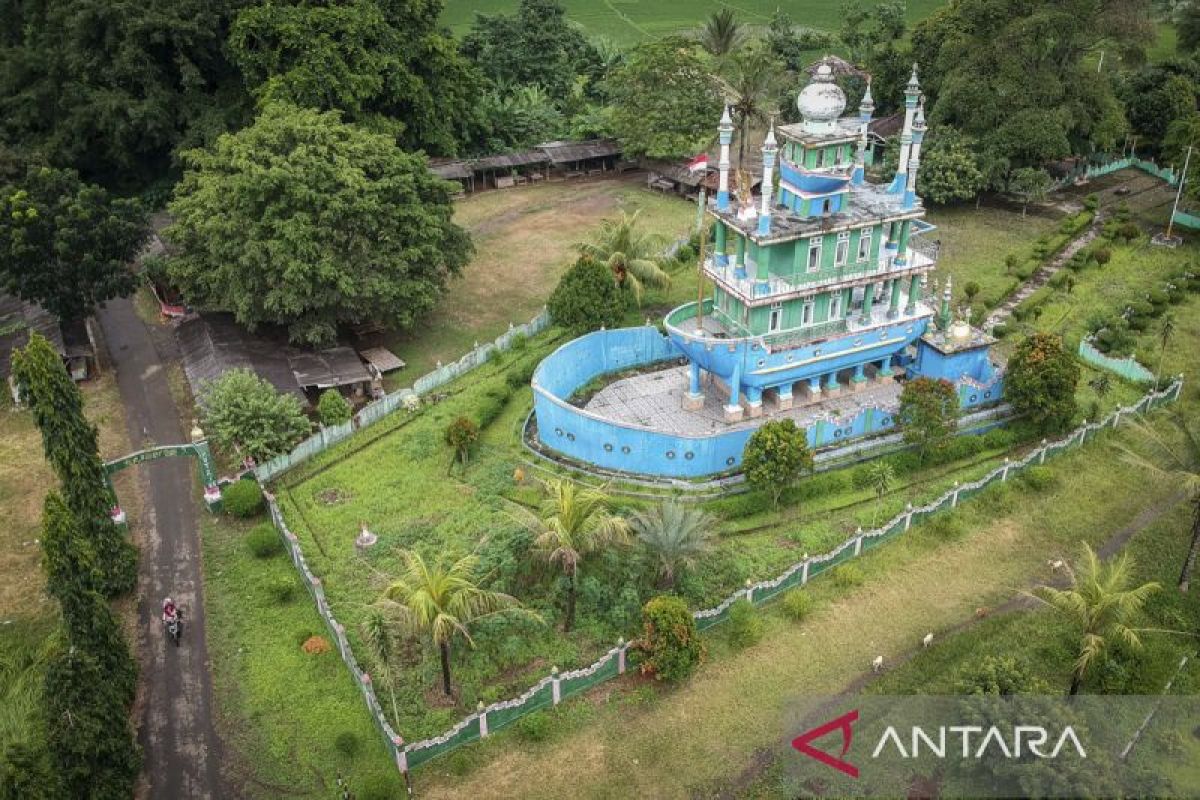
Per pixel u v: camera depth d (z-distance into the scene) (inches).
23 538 1804.9
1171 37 5334.6
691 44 3597.4
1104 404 2140.7
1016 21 3075.8
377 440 2069.4
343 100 3053.6
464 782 1312.7
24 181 2266.2
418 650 1513.3
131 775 1294.3
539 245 3100.4
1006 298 2674.7
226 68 3314.5
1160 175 3543.3
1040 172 3093.0
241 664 1514.5
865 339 2054.6
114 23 3115.2
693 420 2073.1
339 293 2214.6
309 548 1747.0
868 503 1846.7
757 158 3422.7
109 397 2274.9
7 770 1184.8
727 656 1504.7
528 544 1648.6
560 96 4249.5
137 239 2347.4
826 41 4975.4
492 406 2137.1
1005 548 1727.4
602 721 1398.9
